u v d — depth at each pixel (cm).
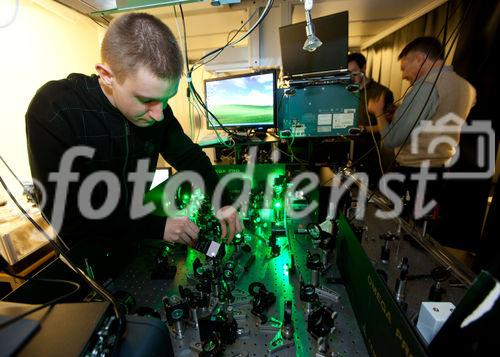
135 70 62
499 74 167
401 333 43
